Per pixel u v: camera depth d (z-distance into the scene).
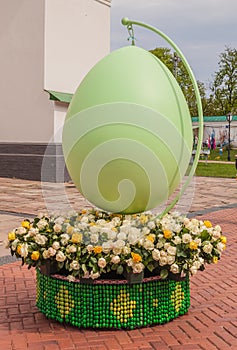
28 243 4.64
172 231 4.60
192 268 4.49
